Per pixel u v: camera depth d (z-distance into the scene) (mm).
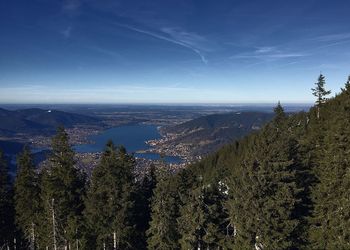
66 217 48750
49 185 48094
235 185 34281
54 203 48031
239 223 32812
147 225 48750
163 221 39750
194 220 36531
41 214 50812
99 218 43312
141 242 47469
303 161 36844
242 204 32875
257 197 32406
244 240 32875
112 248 44719
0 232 55500
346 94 36219
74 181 50625
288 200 31812
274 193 32625
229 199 35906
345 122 31953
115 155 45781
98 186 45875
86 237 45594
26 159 52812
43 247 52344
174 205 41500
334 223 31219
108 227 43062
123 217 42250
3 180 54531
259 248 32375
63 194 48312
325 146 35531
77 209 49906
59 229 48469
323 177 32781
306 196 34906
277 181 32594
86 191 50094
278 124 46844
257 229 31891
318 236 32625
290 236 33188
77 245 47031
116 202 42688
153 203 41750
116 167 45219
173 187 43531
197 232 37469
